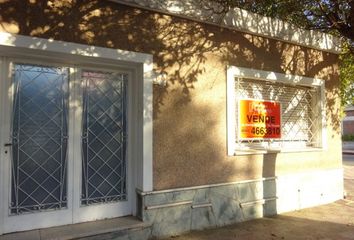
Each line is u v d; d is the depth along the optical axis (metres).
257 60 6.70
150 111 5.32
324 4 6.52
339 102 8.20
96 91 5.30
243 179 6.39
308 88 7.78
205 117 5.94
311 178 7.45
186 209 5.63
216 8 6.03
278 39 7.00
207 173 5.92
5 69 4.64
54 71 5.00
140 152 5.32
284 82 7.16
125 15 5.21
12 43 4.35
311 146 7.76
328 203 7.70
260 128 6.89
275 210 6.80
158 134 5.41
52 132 4.95
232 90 6.30
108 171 5.36
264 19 6.71
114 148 5.42
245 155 6.42
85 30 4.87
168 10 5.52
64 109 5.04
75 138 5.08
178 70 5.67
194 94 5.84
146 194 5.24
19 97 4.73
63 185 5.00
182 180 5.63
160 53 5.50
